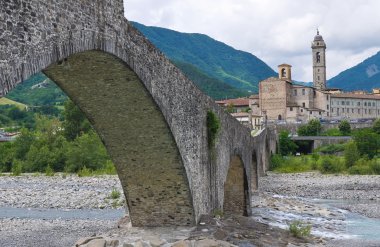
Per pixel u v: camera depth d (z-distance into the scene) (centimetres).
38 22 1535
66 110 13912
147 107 2533
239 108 17450
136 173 3025
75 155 11206
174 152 2848
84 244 2861
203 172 3378
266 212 5000
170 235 3009
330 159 10594
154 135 2750
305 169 10681
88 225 4406
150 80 2430
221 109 3891
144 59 2361
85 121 13838
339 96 17488
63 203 5844
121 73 2217
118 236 3022
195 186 3181
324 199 6750
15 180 9175
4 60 1378
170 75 2739
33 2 1512
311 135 13938
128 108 2530
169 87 2716
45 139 12656
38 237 3906
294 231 3612
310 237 3672
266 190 7506
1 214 5116
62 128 14025
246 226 3522
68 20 1705
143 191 3120
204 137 3428
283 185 8169
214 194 3666
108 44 1986
